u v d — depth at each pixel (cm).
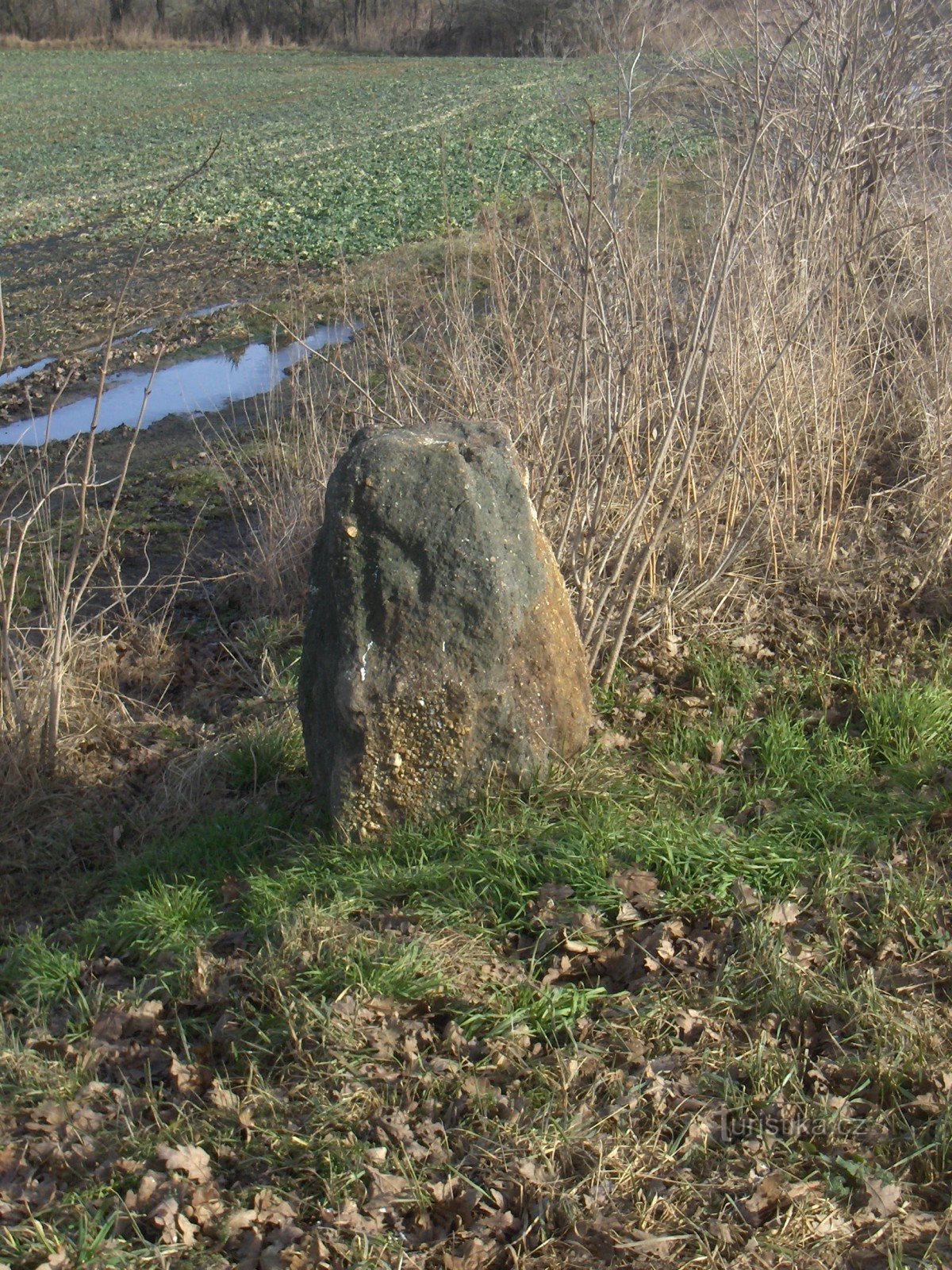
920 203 757
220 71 4512
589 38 1007
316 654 415
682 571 541
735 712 466
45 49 5491
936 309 688
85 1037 339
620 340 533
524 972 341
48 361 1163
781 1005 322
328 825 419
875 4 767
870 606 536
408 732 400
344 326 1123
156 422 974
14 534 768
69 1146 300
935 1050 305
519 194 1527
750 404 537
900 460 655
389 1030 321
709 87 788
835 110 684
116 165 2462
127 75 4422
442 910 365
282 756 480
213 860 423
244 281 1387
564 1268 260
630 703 480
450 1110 300
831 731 455
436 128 2456
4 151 2780
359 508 397
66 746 511
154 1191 284
